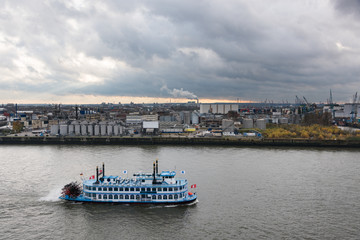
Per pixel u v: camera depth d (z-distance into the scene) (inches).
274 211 4611.2
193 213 4539.9
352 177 6441.9
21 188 5669.3
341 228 4079.7
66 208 4753.9
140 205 4837.6
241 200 5044.3
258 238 3816.4
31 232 4003.4
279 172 6811.0
